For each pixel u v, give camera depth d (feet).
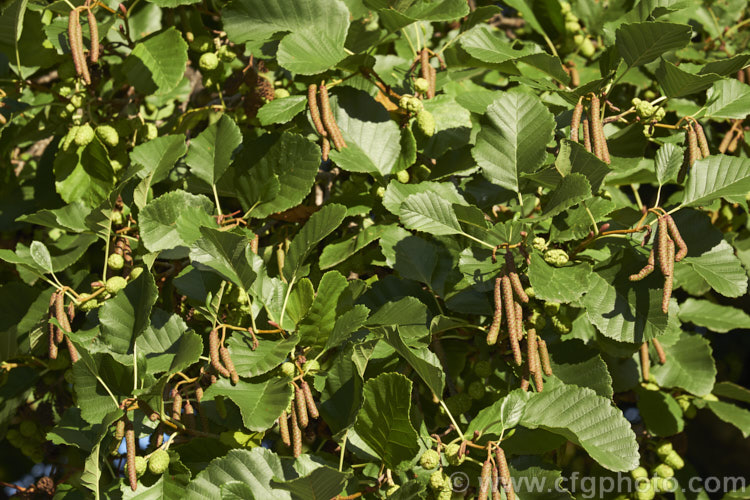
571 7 13.62
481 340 9.41
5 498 12.60
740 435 19.31
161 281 10.36
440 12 9.49
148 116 12.98
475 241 8.82
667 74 9.00
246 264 8.05
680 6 9.86
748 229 13.55
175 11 11.62
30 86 10.58
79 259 10.83
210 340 7.91
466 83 11.94
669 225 7.69
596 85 8.93
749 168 8.34
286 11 9.83
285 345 8.24
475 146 9.10
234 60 12.18
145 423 8.43
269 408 7.76
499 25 15.46
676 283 11.23
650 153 12.12
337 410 8.37
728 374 17.89
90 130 9.68
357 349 8.01
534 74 11.92
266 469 7.96
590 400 8.20
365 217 10.39
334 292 8.52
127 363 8.34
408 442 7.61
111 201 8.96
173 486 7.95
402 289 9.59
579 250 8.68
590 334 10.63
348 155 9.60
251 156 9.64
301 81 10.02
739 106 9.31
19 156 13.62
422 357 8.40
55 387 11.94
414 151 9.59
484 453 8.15
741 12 14.57
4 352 10.87
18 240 13.52
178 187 10.36
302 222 10.53
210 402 8.80
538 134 8.95
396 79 10.81
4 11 9.25
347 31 9.87
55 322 8.15
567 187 8.15
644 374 11.03
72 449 12.09
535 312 8.61
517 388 8.75
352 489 8.01
